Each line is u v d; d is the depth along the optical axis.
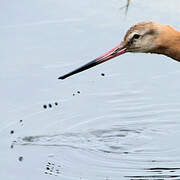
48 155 16.27
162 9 20.89
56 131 17.30
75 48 19.81
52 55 19.55
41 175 15.47
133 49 16.12
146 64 19.52
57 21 20.73
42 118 17.69
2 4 21.28
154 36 15.88
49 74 18.94
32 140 16.84
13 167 15.70
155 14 20.73
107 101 18.44
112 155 16.39
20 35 20.22
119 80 19.03
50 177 15.38
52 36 20.22
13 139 16.83
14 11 21.03
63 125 17.56
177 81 18.95
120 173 15.62
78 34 20.28
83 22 20.69
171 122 17.80
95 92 18.66
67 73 17.52
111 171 15.68
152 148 16.73
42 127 17.41
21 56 19.50
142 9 20.98
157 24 15.93
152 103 18.41
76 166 15.89
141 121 17.88
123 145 16.88
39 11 21.06
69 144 16.77
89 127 17.58
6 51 19.64
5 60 19.34
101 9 21.16
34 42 20.00
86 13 21.02
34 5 21.33
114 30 20.31
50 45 19.94
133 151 16.61
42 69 19.06
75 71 16.41
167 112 18.12
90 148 16.66
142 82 18.94
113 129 17.53
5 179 15.31
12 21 20.67
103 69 19.38
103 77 19.14
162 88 18.80
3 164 15.84
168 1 21.14
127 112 18.14
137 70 19.33
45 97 18.30
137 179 15.34
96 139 17.11
